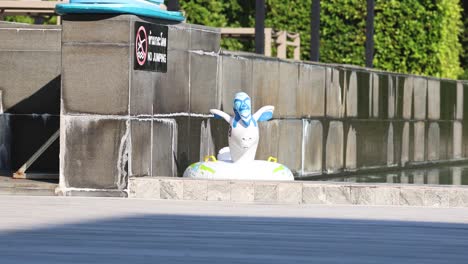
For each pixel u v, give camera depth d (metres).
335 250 15.24
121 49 23.67
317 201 22.55
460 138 47.44
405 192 22.34
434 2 60.59
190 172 24.88
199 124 27.05
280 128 31.91
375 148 38.56
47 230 16.97
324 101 34.75
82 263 13.73
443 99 45.25
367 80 37.81
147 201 22.39
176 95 25.80
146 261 13.98
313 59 43.31
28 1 35.88
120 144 23.69
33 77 28.64
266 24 59.28
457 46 69.38
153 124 24.69
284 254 14.78
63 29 23.88
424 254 14.98
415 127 42.16
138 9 23.78
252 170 24.50
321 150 34.56
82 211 19.88
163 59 25.09
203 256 14.48
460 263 14.24
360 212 20.56
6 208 20.28
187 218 18.98
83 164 23.80
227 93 28.59
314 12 43.22
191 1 55.78
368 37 49.19
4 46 28.77
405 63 60.44
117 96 23.70
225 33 46.88
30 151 28.67
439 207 22.06
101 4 23.56
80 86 23.83
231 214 19.78
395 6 59.94
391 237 16.75
